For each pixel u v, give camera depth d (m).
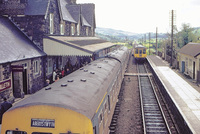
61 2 31.77
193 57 25.05
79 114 5.69
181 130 12.01
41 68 19.05
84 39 30.12
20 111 5.89
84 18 41.25
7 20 19.33
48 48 19.52
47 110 5.78
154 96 19.70
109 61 16.20
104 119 8.55
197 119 12.80
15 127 5.92
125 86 23.44
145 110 15.72
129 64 43.38
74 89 7.28
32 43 19.42
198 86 21.86
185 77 27.02
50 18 21.27
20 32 19.44
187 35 44.19
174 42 46.31
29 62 16.77
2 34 16.17
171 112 15.14
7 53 14.46
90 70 11.18
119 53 24.78
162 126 12.84
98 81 9.23
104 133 8.51
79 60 31.03
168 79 25.77
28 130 5.86
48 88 7.41
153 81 27.05
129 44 141.75
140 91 20.38
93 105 6.65
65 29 26.30
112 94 11.80
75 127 5.69
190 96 18.03
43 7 19.73
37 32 19.50
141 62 46.03
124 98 18.75
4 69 13.76
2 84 13.47
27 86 17.03
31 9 19.72
